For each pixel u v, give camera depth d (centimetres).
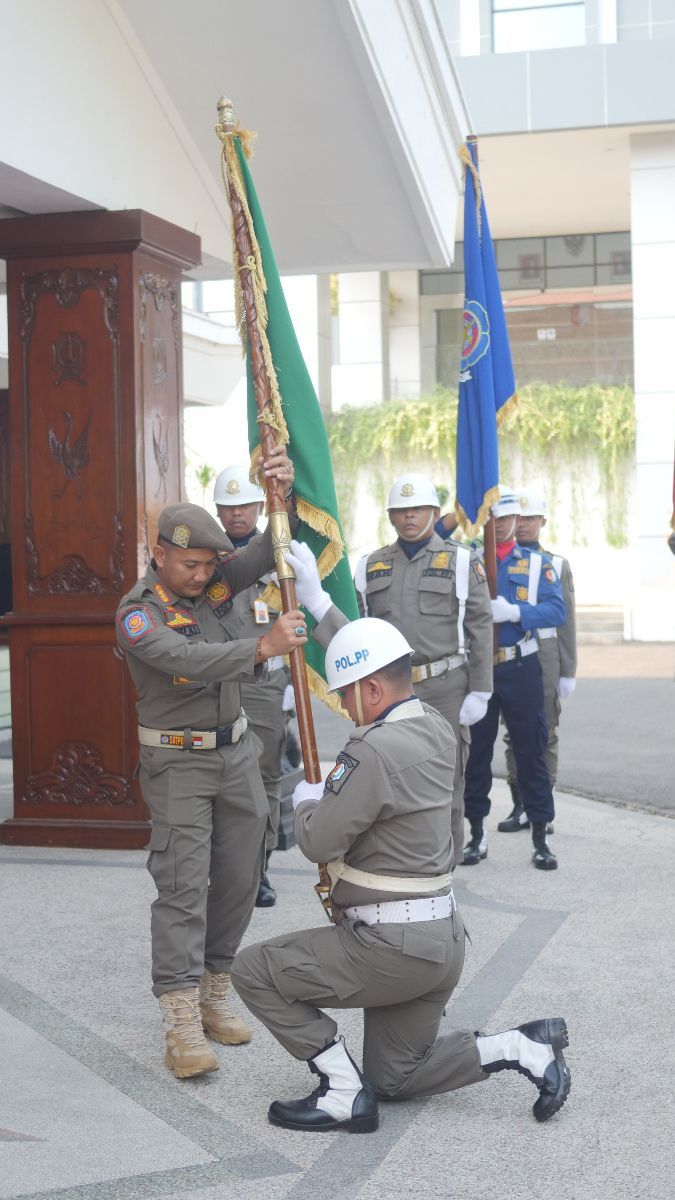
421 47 827
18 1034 450
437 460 2644
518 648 690
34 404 733
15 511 738
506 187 2570
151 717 426
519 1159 351
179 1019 414
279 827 729
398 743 360
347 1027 458
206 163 838
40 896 629
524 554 716
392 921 362
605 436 2505
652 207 2208
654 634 2075
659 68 2109
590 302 2708
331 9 714
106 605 726
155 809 425
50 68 668
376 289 2891
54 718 736
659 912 598
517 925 580
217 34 734
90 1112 386
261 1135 369
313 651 468
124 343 718
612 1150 356
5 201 700
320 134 814
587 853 727
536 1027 380
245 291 466
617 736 1155
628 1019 458
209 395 1661
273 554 448
